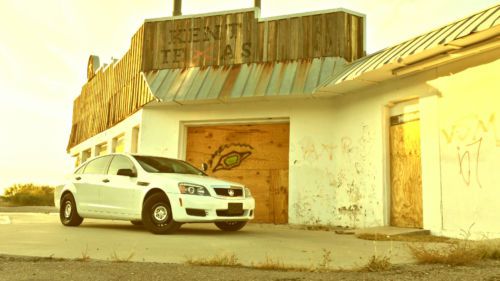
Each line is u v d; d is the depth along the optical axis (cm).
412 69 985
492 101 849
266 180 1378
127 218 949
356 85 1162
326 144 1298
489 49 850
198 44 1470
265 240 829
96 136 2158
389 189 1118
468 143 893
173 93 1367
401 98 1070
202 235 897
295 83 1263
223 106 1403
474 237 866
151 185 916
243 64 1400
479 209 862
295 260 595
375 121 1150
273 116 1353
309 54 1344
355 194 1202
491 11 815
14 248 675
